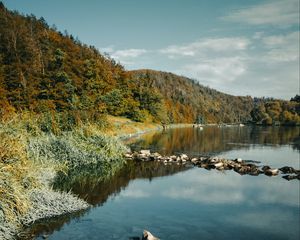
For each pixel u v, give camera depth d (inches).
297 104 7017.7
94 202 573.0
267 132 3351.4
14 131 663.8
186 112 6481.3
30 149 759.1
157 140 1959.9
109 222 473.1
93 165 922.7
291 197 637.9
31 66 3142.2
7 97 2346.2
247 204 586.6
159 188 695.7
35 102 2325.3
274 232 454.3
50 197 514.9
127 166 964.0
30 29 4982.8
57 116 1168.8
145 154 1163.3
